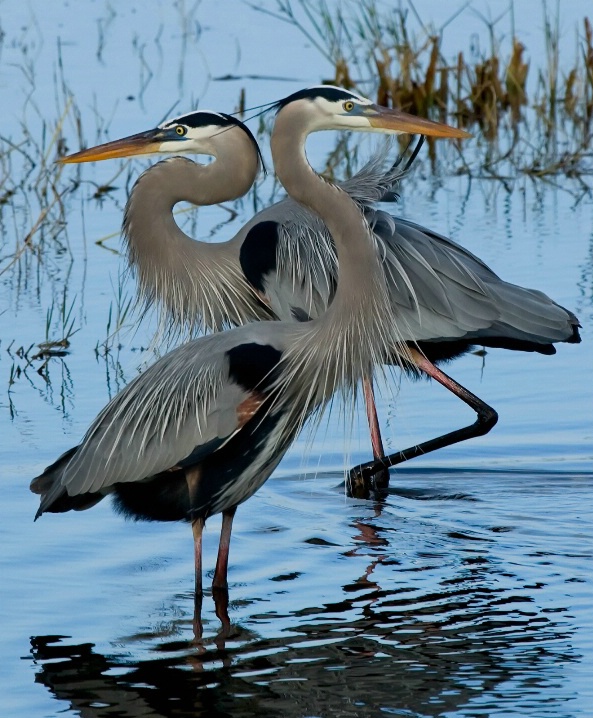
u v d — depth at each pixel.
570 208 19.69
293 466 12.89
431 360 13.29
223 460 10.01
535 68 24.98
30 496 11.55
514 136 23.03
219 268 12.74
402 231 13.05
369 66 24.97
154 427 10.02
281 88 23.61
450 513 11.64
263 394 9.84
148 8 29.69
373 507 11.85
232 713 8.17
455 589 9.94
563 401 13.93
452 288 12.77
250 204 20.28
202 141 12.56
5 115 22.62
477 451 13.08
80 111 22.72
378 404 14.21
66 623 9.38
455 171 21.89
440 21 26.70
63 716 8.11
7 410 13.50
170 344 13.02
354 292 9.81
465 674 8.59
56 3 30.06
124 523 11.30
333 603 9.72
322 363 9.97
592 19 26.59
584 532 11.09
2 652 8.94
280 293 12.85
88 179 21.39
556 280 16.42
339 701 8.28
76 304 16.34
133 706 8.27
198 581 9.81
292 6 27.81
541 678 8.53
